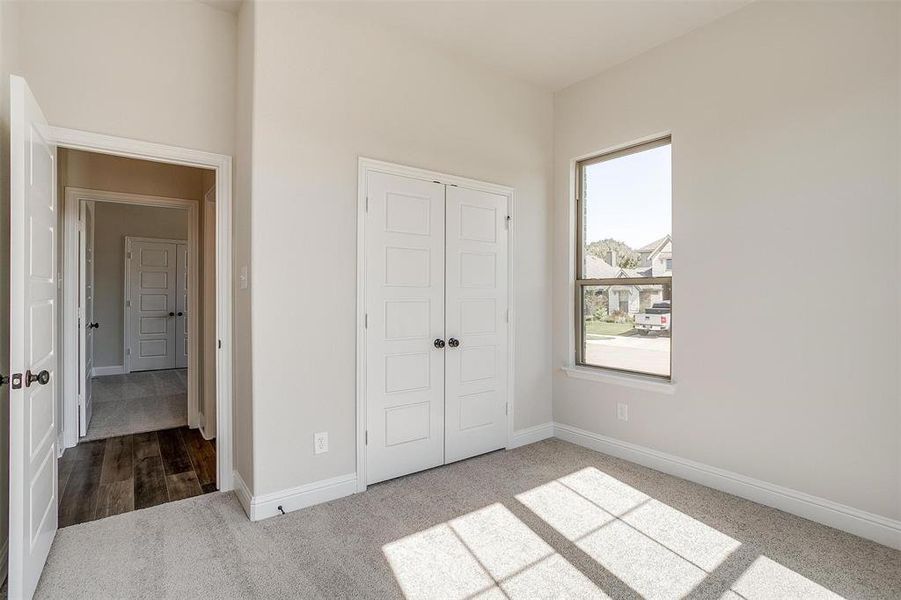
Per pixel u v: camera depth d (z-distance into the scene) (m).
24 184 1.65
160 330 7.10
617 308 3.42
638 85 3.21
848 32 2.26
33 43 2.19
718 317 2.76
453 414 3.20
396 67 2.91
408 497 2.66
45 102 2.22
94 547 2.12
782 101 2.49
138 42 2.45
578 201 3.73
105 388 5.71
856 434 2.24
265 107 2.41
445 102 3.15
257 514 2.39
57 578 1.89
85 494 2.72
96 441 3.73
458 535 2.24
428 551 2.10
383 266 2.85
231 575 1.92
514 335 3.55
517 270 3.58
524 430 3.63
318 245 2.59
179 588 1.83
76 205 3.51
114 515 2.45
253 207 2.37
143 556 2.05
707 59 2.82
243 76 2.59
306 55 2.55
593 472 3.04
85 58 2.31
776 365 2.52
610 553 2.09
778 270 2.51
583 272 3.69
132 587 1.83
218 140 2.70
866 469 2.21
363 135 2.77
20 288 1.62
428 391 3.06
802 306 2.42
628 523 2.36
